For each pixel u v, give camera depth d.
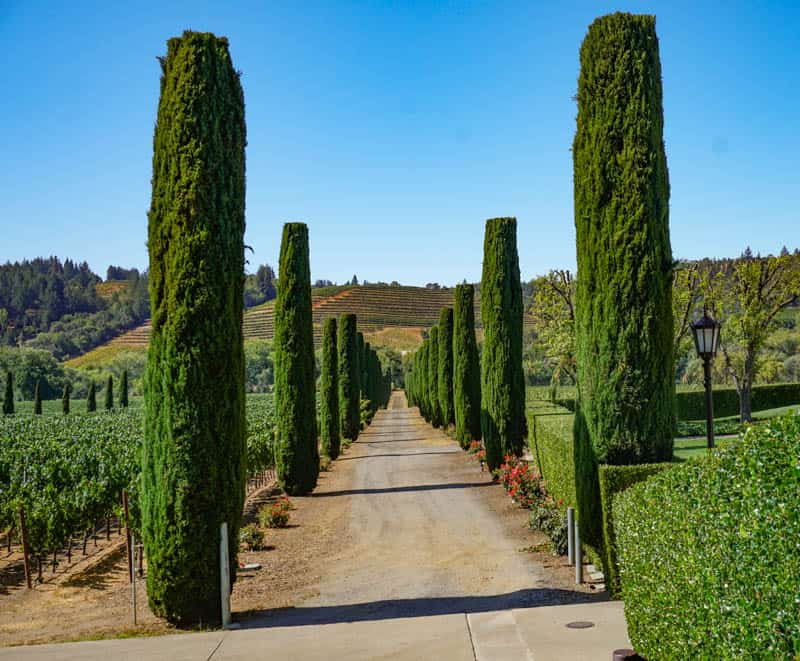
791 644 3.60
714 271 29.17
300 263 22.62
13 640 9.47
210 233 9.83
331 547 14.67
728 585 4.31
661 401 10.30
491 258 22.27
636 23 10.48
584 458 10.72
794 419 4.11
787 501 3.72
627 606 6.81
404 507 18.88
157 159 9.99
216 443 9.79
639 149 10.28
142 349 165.12
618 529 7.16
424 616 9.38
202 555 9.61
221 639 8.71
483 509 17.83
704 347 11.15
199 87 9.89
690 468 5.29
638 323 10.25
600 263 10.45
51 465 21.05
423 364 58.41
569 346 32.81
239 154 10.35
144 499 9.81
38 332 187.75
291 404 22.14
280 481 22.12
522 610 9.23
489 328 22.33
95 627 9.95
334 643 8.23
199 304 9.70
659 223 10.34
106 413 68.19
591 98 10.65
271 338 168.62
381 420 63.19
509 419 21.92
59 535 13.91
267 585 11.86
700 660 4.79
